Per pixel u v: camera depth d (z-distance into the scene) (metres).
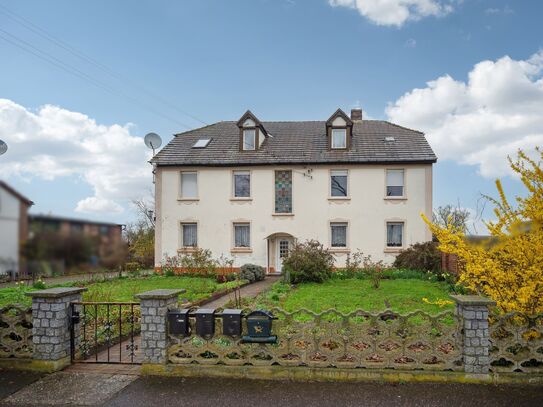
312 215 20.81
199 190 21.56
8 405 5.02
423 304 10.37
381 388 5.36
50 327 6.16
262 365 5.82
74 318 6.47
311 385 5.50
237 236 21.50
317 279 16.03
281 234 21.00
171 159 21.72
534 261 5.82
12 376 5.91
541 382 5.40
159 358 5.94
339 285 14.96
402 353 5.68
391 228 20.55
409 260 18.02
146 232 26.78
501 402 4.93
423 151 20.55
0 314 6.38
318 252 16.59
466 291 10.98
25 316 6.37
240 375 5.80
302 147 21.94
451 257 14.83
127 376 5.89
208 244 21.31
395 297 11.52
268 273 20.88
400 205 20.28
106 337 7.30
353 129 23.64
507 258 6.16
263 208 21.14
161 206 21.66
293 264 15.97
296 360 5.80
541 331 5.53
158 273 20.78
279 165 21.16
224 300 12.51
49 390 5.43
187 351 5.98
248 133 22.12
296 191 20.98
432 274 16.41
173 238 21.48
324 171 20.88
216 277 18.69
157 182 21.81
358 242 20.41
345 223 20.77
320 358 6.00
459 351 5.61
